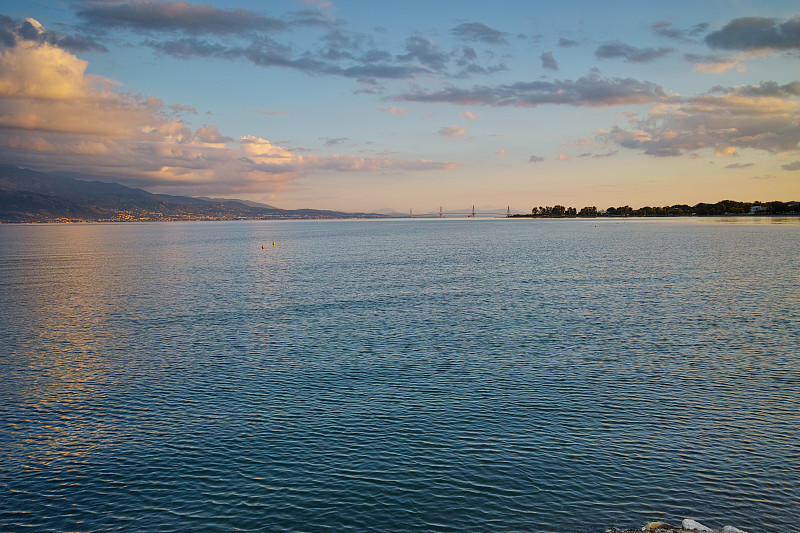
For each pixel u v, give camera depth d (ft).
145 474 81.05
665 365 128.77
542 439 90.02
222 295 243.60
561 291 243.60
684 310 196.03
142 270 360.69
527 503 71.87
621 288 251.60
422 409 103.14
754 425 94.32
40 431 96.63
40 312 208.13
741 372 122.83
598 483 76.38
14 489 77.61
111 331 173.27
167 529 67.77
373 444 89.10
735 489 74.23
